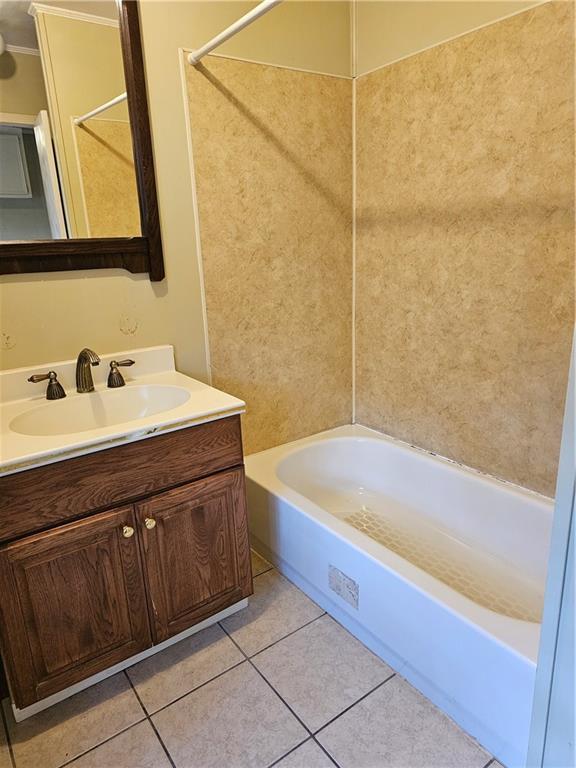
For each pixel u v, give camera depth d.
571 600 0.90
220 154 1.88
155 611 1.53
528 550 1.80
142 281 1.81
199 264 1.93
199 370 2.04
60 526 1.31
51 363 1.67
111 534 1.39
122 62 1.61
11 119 1.47
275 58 1.94
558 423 1.71
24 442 1.28
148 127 1.69
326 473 2.41
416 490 2.20
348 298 2.44
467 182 1.82
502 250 1.76
